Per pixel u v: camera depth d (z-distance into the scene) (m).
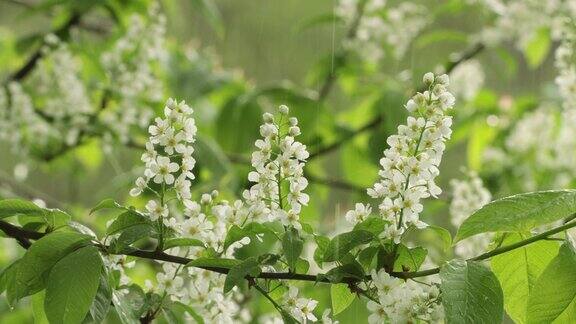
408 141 2.60
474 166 7.26
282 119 2.63
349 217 2.63
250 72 9.20
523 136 7.31
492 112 7.07
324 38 8.85
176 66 6.91
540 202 2.51
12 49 6.95
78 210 6.82
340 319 4.56
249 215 2.67
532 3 6.28
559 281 2.53
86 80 6.40
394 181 2.59
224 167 5.61
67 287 2.50
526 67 9.77
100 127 5.91
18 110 5.79
